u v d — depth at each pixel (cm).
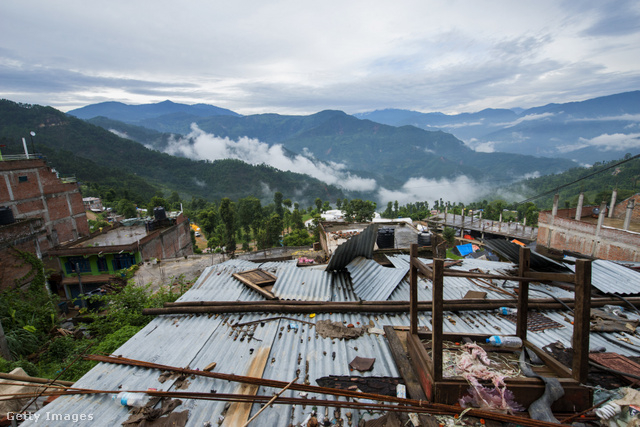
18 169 2767
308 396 452
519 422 361
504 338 481
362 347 577
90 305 2184
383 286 818
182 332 643
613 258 2405
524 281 480
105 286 1903
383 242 1518
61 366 984
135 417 409
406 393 450
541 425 355
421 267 449
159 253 2842
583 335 384
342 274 949
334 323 650
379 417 410
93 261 2425
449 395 395
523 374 423
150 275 1980
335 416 417
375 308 707
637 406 388
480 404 385
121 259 2444
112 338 1022
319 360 540
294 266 1017
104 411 429
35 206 2920
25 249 1825
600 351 553
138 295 1283
